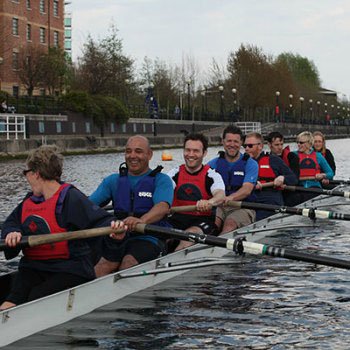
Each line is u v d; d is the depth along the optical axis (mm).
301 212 10320
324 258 6703
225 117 78250
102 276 7164
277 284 8281
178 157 43156
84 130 47844
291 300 7547
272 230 11914
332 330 6480
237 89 84438
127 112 52781
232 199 10375
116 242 7574
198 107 84625
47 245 6266
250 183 10578
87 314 6785
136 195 7891
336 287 8125
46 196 6164
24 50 51938
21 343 5934
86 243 6477
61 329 6316
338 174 28266
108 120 50938
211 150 54031
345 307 7266
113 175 8125
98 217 6215
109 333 6285
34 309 6074
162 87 74188
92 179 24312
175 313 6977
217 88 84812
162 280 8273
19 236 5953
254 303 7418
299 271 9008
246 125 73562
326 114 123062
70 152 42812
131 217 7508
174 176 9500
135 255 7664
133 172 7977
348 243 11383
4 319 5758
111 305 7152
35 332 6137
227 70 88875
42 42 58250
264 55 90375
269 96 87812
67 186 6191
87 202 6215
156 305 7246
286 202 13562
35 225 6137
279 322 6727
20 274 6410
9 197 18156
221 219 10531
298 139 15305
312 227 13148
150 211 7703
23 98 45719
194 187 9312
